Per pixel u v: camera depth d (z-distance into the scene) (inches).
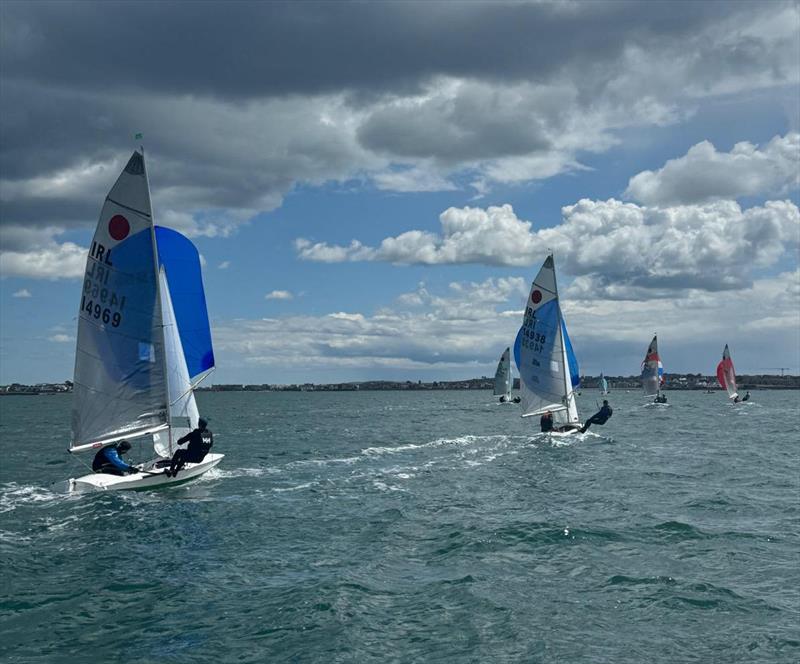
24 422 3221.0
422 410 3959.2
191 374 1035.3
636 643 405.7
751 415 3068.4
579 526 692.1
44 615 457.1
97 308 887.1
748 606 461.4
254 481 1008.2
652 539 642.2
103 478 900.0
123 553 609.0
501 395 4338.1
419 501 845.2
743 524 705.6
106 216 885.2
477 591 495.2
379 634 418.9
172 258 1023.0
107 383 896.9
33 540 654.5
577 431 1642.5
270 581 523.5
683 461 1240.8
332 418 3179.1
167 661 383.9
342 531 685.9
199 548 624.4
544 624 434.6
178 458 914.1
